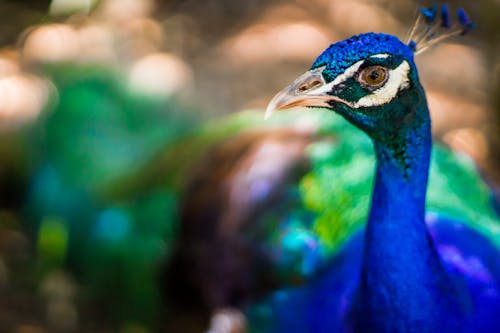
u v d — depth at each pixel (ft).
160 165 34.99
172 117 39.27
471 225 22.99
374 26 51.16
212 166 31.81
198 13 52.85
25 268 37.76
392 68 16.55
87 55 45.62
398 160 17.51
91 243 35.19
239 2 53.67
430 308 18.35
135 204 34.35
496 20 49.83
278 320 25.76
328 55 16.67
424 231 18.08
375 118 16.98
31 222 38.29
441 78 46.93
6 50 48.70
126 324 33.50
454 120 43.42
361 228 24.32
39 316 35.73
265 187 28.30
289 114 31.89
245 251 27.86
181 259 31.14
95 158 37.65
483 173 26.78
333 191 26.32
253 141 31.50
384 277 18.21
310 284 24.99
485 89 45.83
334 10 52.49
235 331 27.58
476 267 21.16
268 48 49.21
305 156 28.17
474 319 19.85
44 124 39.91
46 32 49.52
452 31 18.39
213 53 49.08
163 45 49.49
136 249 33.42
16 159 40.19
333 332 22.36
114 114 39.01
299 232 26.13
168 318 32.55
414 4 53.01
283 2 53.52
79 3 50.65
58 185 37.73
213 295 29.30
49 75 42.11
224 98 44.80
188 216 31.07
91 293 34.73
